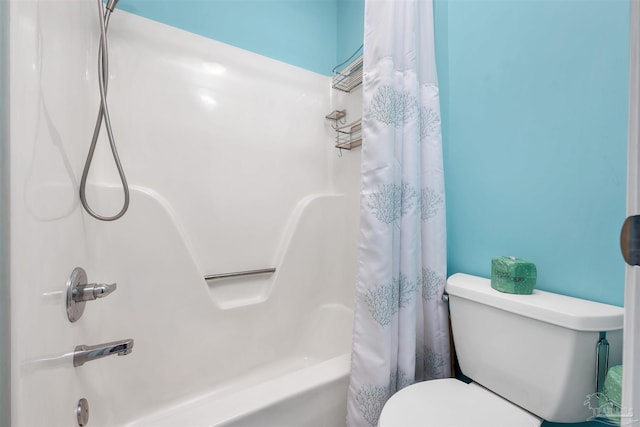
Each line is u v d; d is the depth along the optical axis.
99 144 1.08
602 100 0.66
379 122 0.86
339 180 1.68
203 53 1.34
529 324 0.66
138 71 1.19
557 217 0.74
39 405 0.45
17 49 0.39
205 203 1.34
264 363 1.41
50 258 0.52
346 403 0.90
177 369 1.17
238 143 1.43
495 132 0.89
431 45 1.00
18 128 0.38
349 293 1.58
